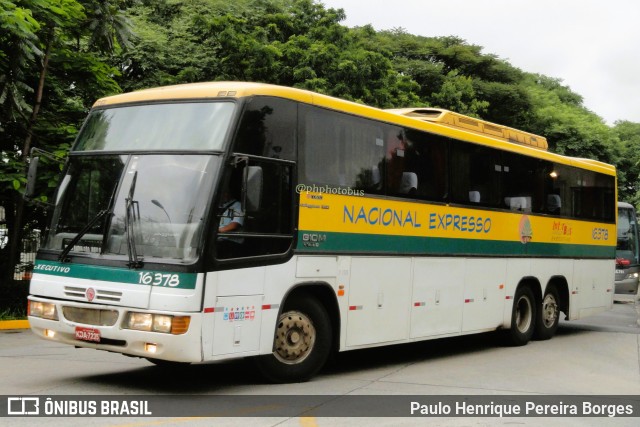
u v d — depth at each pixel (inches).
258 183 321.7
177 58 1025.5
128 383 350.6
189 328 301.6
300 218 352.5
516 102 1648.6
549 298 585.3
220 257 315.0
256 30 1052.5
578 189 620.7
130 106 352.2
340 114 378.3
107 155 340.8
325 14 1140.5
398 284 415.2
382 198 402.9
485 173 496.1
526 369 430.9
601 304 657.0
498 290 510.0
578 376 410.3
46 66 621.0
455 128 487.5
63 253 331.9
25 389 331.0
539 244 560.1
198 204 313.1
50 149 614.5
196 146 324.2
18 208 620.4
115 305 312.3
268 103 340.2
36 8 577.3
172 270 305.1
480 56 1722.4
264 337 335.0
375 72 1064.2
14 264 636.1
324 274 365.7
